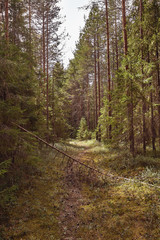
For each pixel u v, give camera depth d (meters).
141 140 12.15
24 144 7.39
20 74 8.19
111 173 10.61
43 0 19.25
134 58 11.08
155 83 12.45
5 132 6.53
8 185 7.66
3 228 5.63
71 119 42.88
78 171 10.56
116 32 21.02
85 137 32.47
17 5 14.80
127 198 7.30
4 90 7.35
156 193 7.12
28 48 13.66
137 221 5.81
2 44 7.49
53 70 22.73
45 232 5.74
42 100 16.14
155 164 10.09
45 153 14.59
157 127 11.97
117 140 12.36
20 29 15.02
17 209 6.66
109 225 5.89
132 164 10.62
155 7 11.84
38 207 6.98
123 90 11.58
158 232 5.20
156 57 12.08
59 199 7.84
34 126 10.87
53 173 10.69
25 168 9.62
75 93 41.19
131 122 11.52
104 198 7.78
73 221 6.41
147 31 12.20
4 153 7.16
